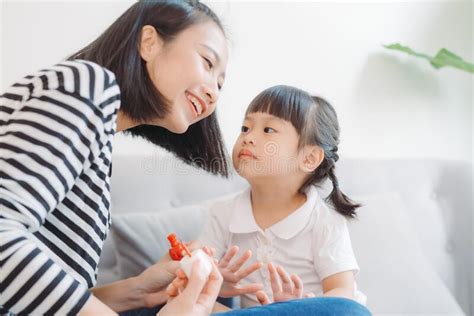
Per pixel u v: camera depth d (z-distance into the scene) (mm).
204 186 1198
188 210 1130
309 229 943
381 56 1379
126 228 1050
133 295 795
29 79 624
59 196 559
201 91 734
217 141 937
